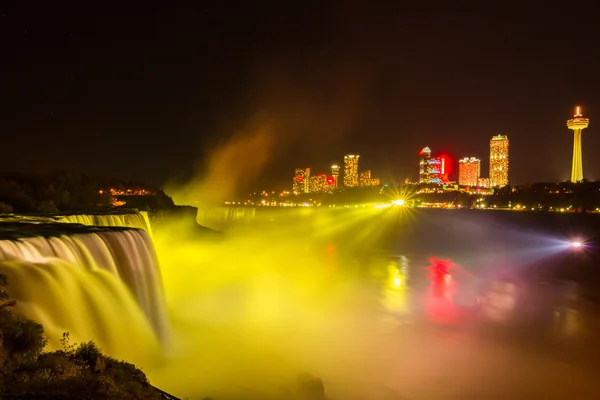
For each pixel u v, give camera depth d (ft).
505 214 418.92
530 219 377.50
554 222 356.38
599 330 91.81
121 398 29.50
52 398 27.27
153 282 68.54
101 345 47.67
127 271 62.69
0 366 29.04
